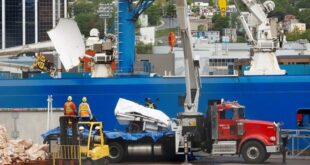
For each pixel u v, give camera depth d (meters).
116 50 65.88
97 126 40.31
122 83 62.00
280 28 63.72
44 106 62.81
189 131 45.88
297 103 60.12
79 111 49.59
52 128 52.34
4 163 37.25
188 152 46.53
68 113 49.56
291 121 60.12
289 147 54.38
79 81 62.56
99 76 64.00
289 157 52.50
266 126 46.53
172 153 47.53
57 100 62.66
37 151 39.22
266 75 60.81
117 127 61.53
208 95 60.69
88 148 38.69
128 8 65.56
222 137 46.72
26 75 70.25
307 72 66.88
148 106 54.91
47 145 41.06
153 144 47.38
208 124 46.12
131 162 47.50
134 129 49.41
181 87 61.31
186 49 47.22
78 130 39.03
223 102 47.94
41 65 67.81
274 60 62.53
